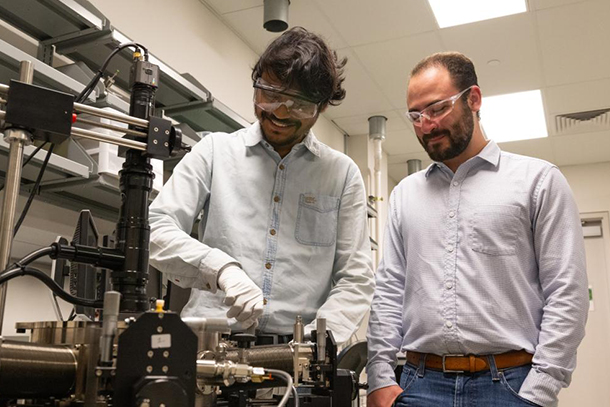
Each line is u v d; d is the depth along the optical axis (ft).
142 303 2.98
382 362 5.52
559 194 5.19
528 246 5.20
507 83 15.42
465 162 5.57
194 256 4.05
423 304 5.37
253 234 4.83
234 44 13.19
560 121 17.74
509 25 12.78
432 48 13.83
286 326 4.72
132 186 3.07
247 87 13.60
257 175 5.00
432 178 5.85
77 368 2.55
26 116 2.75
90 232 4.26
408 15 12.55
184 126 8.98
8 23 7.57
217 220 4.85
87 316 4.84
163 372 2.34
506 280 5.08
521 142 19.43
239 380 2.84
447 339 5.11
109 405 2.40
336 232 5.16
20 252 8.32
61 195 8.20
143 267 3.01
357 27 13.03
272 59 4.32
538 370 4.70
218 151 5.05
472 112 5.60
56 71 6.53
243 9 12.32
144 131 3.09
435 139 5.49
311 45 4.37
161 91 9.24
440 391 5.09
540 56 14.02
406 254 5.79
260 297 3.78
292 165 5.10
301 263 4.88
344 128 18.65
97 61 8.52
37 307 7.98
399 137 19.16
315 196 5.08
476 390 4.92
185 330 2.41
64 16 7.42
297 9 12.41
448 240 5.42
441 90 5.39
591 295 20.56
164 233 4.27
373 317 5.83
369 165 18.94
